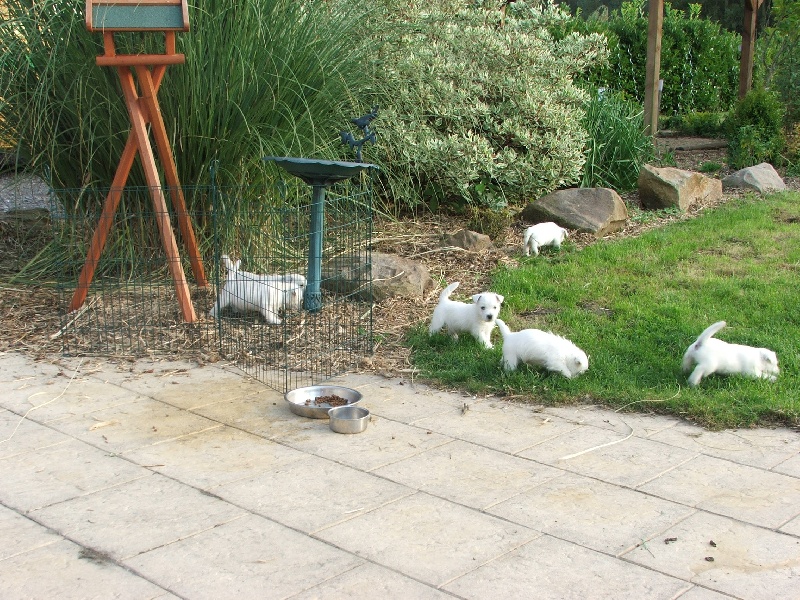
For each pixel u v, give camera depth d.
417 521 3.57
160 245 7.55
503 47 9.85
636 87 17.27
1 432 4.58
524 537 3.44
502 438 4.51
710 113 16.11
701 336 5.16
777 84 13.99
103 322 6.53
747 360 5.17
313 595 3.01
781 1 14.52
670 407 4.86
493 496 3.81
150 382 5.40
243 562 3.23
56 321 6.58
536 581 3.11
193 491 3.86
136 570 3.18
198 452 4.31
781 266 7.68
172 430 4.61
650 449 4.37
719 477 4.02
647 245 8.46
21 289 7.29
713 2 24.17
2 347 6.04
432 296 7.23
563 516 3.62
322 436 4.53
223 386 5.34
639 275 7.51
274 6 7.31
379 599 2.98
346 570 3.18
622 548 3.35
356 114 8.25
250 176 7.67
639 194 10.45
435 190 9.69
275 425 4.69
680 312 6.43
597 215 9.23
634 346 5.82
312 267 6.78
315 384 5.39
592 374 5.34
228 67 7.15
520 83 9.78
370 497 3.80
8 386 5.30
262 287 6.52
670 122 16.25
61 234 7.61
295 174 6.52
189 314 6.40
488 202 9.67
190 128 7.17
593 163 11.06
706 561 3.25
